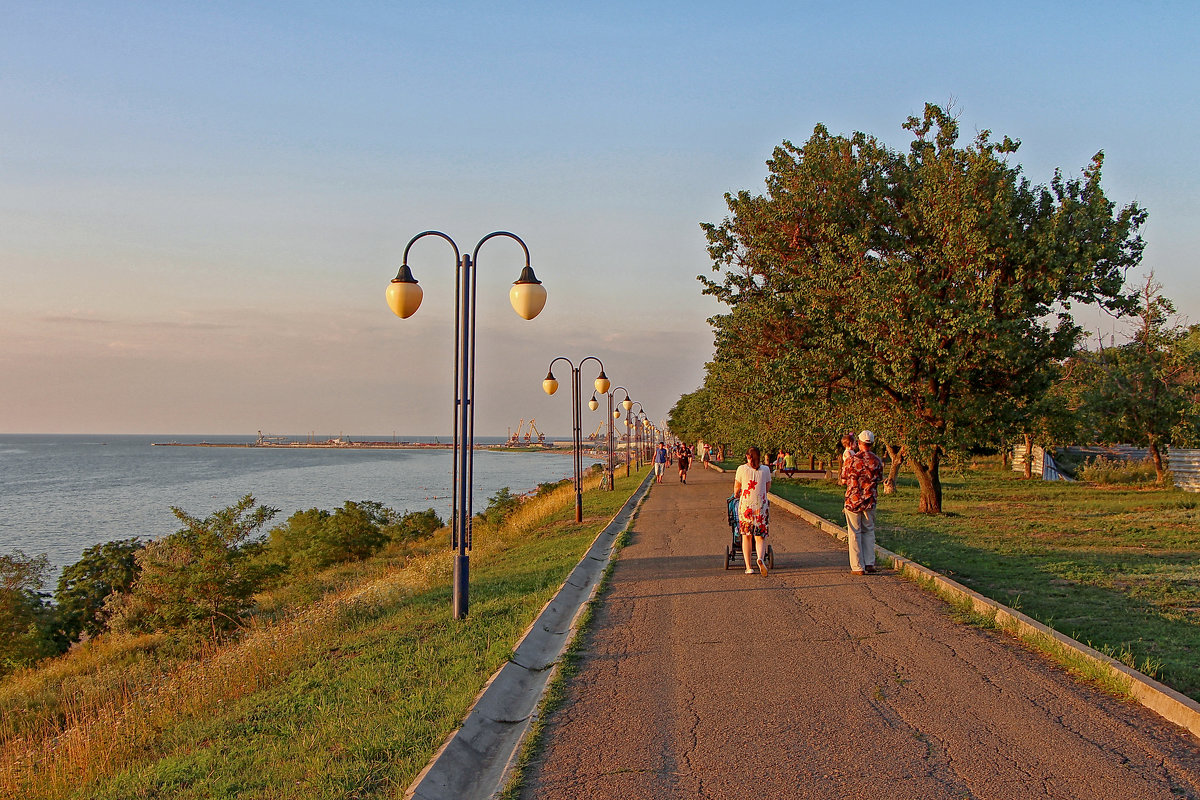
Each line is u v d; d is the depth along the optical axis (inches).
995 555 518.3
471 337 404.8
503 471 4845.0
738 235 867.4
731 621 354.9
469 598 445.4
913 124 776.9
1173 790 174.9
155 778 222.8
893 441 752.3
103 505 2449.6
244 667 349.7
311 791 191.5
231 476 4224.9
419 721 235.5
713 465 2343.8
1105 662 256.1
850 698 243.4
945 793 176.4
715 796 179.8
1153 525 676.1
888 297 668.1
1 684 613.3
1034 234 679.7
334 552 1138.0
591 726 228.7
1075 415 784.3
